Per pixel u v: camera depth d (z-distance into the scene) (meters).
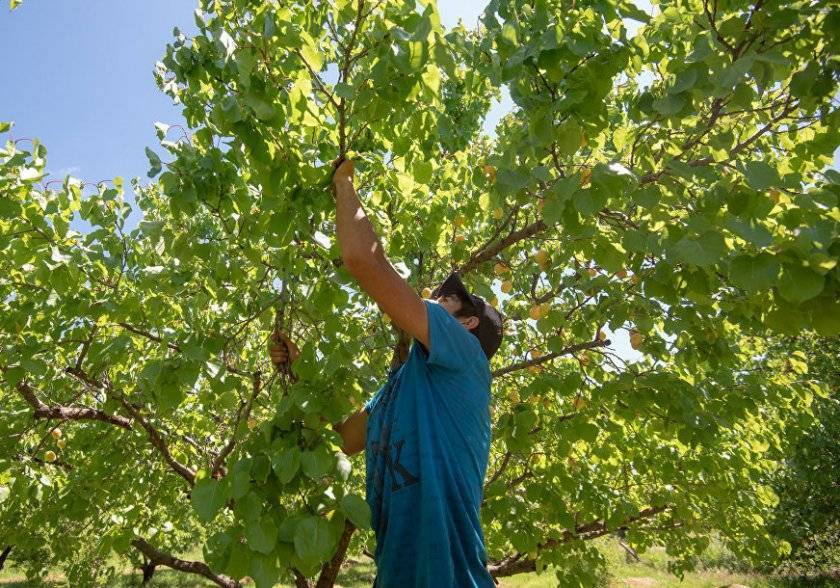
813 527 12.12
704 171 1.65
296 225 1.92
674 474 4.10
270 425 1.78
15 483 3.55
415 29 1.54
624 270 2.54
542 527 4.00
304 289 2.20
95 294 3.00
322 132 2.21
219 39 1.57
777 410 4.88
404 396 1.60
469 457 1.54
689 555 5.40
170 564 4.73
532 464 3.97
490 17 1.73
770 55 1.57
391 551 1.44
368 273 1.57
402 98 1.66
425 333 1.57
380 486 1.57
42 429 4.33
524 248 3.84
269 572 1.48
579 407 3.32
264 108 1.62
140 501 4.65
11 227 2.63
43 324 3.02
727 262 1.74
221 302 2.83
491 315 1.97
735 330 3.29
